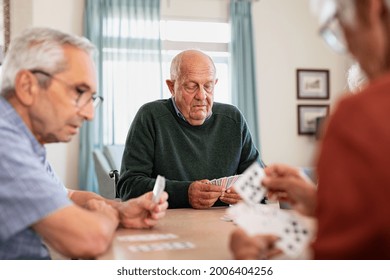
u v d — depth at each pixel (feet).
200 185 5.47
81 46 3.50
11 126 3.25
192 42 18.42
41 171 3.14
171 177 6.56
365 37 1.95
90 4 16.90
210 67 6.68
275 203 5.92
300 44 19.53
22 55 3.34
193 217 4.77
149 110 6.79
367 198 1.67
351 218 1.71
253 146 7.25
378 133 1.67
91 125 16.74
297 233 2.54
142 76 17.47
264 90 19.13
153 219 4.07
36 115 3.41
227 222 4.42
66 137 3.58
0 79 3.47
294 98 19.45
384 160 1.64
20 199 2.97
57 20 16.17
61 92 3.36
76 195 4.95
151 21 17.57
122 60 17.35
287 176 3.41
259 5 19.08
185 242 3.44
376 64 1.96
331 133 1.82
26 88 3.33
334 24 2.12
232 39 18.43
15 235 3.17
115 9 17.22
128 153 6.56
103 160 14.12
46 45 3.33
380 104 1.73
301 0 19.54
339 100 1.89
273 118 19.22
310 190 3.07
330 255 1.78
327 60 19.81
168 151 6.61
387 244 1.70
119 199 6.51
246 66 18.48
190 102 6.61
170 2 18.22
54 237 3.05
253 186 3.07
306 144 19.56
